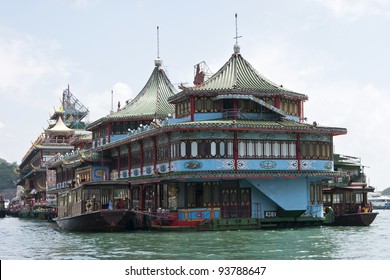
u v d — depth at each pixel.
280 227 56.50
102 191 56.38
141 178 58.84
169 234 49.12
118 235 49.25
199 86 57.97
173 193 54.88
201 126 52.09
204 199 54.09
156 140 58.81
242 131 54.41
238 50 63.47
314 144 57.59
